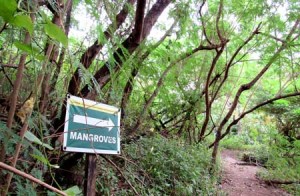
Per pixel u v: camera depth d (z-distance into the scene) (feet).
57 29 1.78
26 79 4.69
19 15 1.58
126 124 13.97
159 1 9.18
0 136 2.77
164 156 13.48
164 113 20.12
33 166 4.70
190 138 21.24
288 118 31.35
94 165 6.62
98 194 9.14
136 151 12.59
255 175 24.63
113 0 4.31
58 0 3.08
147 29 8.89
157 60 13.75
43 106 4.66
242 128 45.44
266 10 15.99
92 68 7.54
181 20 11.58
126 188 10.30
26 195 3.95
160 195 11.09
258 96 30.73
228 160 31.37
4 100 4.70
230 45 20.45
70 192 2.72
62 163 8.12
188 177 13.07
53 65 4.87
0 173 3.27
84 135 6.21
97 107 6.55
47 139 4.89
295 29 16.70
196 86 21.62
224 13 18.08
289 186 21.57
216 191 14.96
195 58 18.90
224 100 31.63
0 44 4.30
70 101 5.75
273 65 21.81
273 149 25.66
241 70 25.48
